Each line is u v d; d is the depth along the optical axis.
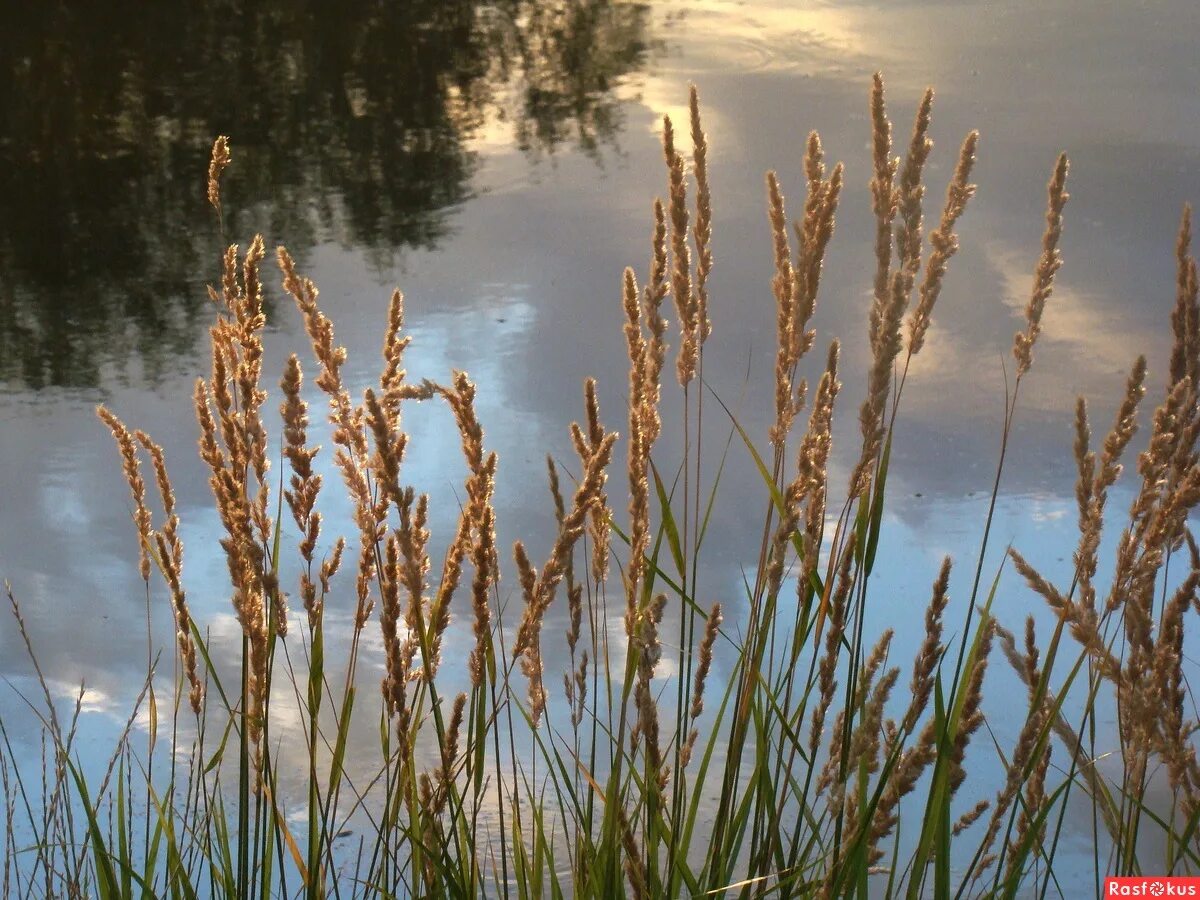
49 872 1.67
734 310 4.99
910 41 9.55
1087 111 7.56
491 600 3.13
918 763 1.25
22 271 5.75
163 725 2.72
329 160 7.22
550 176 6.81
